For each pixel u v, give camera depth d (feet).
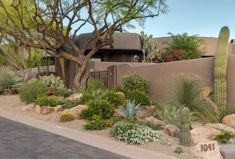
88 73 95.50
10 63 131.44
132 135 44.06
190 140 42.63
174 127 47.96
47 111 65.67
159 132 46.57
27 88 78.64
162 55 134.51
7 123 57.57
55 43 101.71
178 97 56.39
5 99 89.25
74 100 68.33
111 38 93.56
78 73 94.22
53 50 93.76
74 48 94.79
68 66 111.86
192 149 39.29
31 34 99.50
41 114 66.08
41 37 102.63
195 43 138.31
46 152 38.86
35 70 143.64
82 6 89.86
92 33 108.99
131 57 135.64
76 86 93.45
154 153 39.83
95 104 57.41
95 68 118.11
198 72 68.39
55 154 38.09
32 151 39.19
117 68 90.48
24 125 55.83
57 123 58.34
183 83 56.80
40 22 101.55
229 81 62.75
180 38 138.21
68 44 100.27
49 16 92.99
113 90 75.92
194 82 57.36
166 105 56.70
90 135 48.88
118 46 129.18
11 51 130.72
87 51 115.14
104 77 102.94
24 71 127.24
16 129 52.13
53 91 81.71
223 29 62.90
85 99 66.95
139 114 54.90
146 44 137.69
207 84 66.08
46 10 91.45
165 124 51.34
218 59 62.13
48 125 56.54
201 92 59.88
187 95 55.57
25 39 93.61
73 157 37.01
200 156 38.22
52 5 89.40
